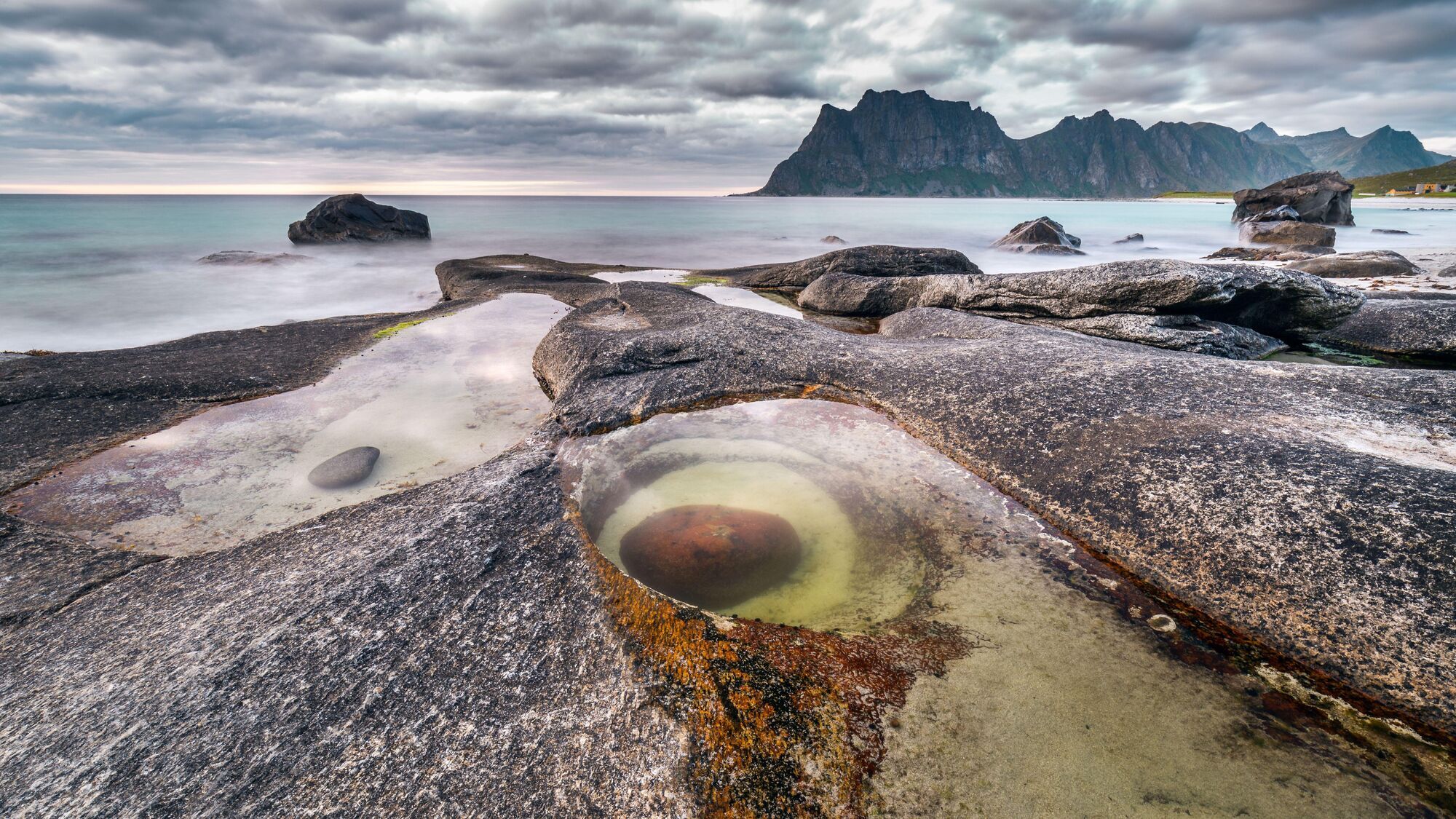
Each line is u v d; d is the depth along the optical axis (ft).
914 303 41.32
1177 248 120.57
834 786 7.66
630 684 8.85
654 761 7.77
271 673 9.23
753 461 17.78
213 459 19.29
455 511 13.48
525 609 10.39
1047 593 11.68
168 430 21.15
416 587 10.94
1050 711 8.82
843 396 21.03
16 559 13.51
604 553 13.35
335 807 7.38
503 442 20.95
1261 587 10.89
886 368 21.83
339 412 23.22
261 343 31.76
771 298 50.31
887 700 8.97
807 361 23.08
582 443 18.20
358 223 124.16
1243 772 7.91
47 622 11.27
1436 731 8.60
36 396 22.17
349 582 11.10
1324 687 9.38
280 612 10.49
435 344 32.17
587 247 125.70
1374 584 10.21
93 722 8.67
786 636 10.14
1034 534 13.61
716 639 9.66
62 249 110.93
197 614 10.77
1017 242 110.63
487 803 7.35
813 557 13.42
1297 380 17.47
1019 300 35.17
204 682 9.15
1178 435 14.78
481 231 168.14
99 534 15.03
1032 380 19.13
